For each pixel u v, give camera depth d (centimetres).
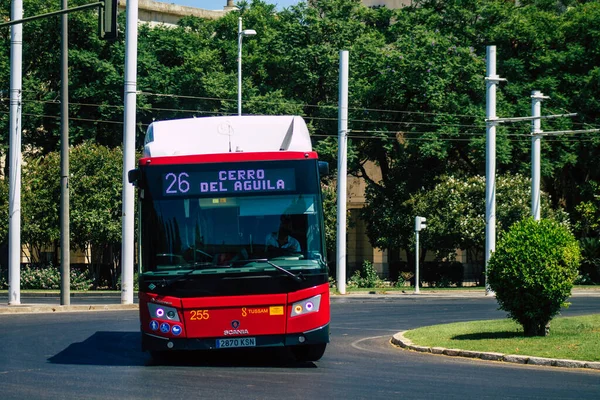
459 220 5156
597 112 5731
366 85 5525
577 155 5644
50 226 4841
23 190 4812
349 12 5788
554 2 6234
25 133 5378
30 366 1625
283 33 5653
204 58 5366
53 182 4838
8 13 5278
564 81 5697
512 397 1260
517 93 5525
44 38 5344
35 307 3170
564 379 1445
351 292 4628
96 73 5334
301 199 1634
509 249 1906
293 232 1623
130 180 1655
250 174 1634
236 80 5369
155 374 1520
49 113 5312
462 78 5444
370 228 5884
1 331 2316
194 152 1675
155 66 5397
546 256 1878
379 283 5384
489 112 4159
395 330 2442
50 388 1343
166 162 1638
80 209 4806
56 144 5419
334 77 5544
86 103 5353
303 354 1728
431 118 5425
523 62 5612
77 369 1588
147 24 5716
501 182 5291
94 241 4912
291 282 1603
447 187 5288
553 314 1922
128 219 3412
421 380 1438
